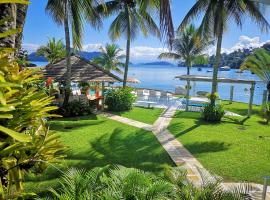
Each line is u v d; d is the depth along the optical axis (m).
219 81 20.34
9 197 2.78
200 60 34.66
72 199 4.09
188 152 10.68
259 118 19.39
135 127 14.87
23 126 3.07
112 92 20.42
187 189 4.12
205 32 18.19
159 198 4.13
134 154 10.06
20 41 4.36
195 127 15.43
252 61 22.06
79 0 15.84
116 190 4.35
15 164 2.97
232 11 17.05
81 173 4.98
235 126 16.23
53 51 36.47
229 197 4.14
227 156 10.28
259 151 11.06
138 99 25.78
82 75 19.09
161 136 13.12
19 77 2.92
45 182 6.50
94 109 20.25
